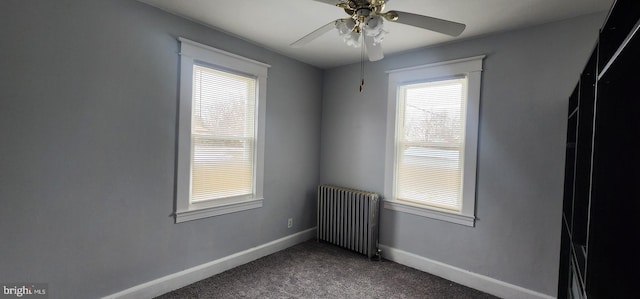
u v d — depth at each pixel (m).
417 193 2.97
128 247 2.10
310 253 3.23
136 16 2.07
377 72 3.23
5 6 1.57
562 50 2.13
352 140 3.46
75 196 1.84
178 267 2.40
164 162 2.27
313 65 3.60
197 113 2.50
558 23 2.15
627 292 1.04
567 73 2.11
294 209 3.48
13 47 1.60
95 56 1.88
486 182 2.49
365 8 1.44
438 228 2.77
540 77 2.23
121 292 2.07
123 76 2.02
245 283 2.52
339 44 2.85
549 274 2.20
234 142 2.81
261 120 3.00
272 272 2.74
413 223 2.94
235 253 2.85
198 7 2.15
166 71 2.25
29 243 1.69
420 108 2.94
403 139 3.07
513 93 2.35
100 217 1.95
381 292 2.43
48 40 1.70
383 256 3.15
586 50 2.04
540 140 2.23
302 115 3.51
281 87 3.23
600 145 1.08
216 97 2.63
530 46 2.27
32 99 1.66
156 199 2.24
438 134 2.82
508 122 2.38
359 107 3.39
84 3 1.83
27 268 1.69
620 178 1.05
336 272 2.78
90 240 1.92
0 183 1.59
